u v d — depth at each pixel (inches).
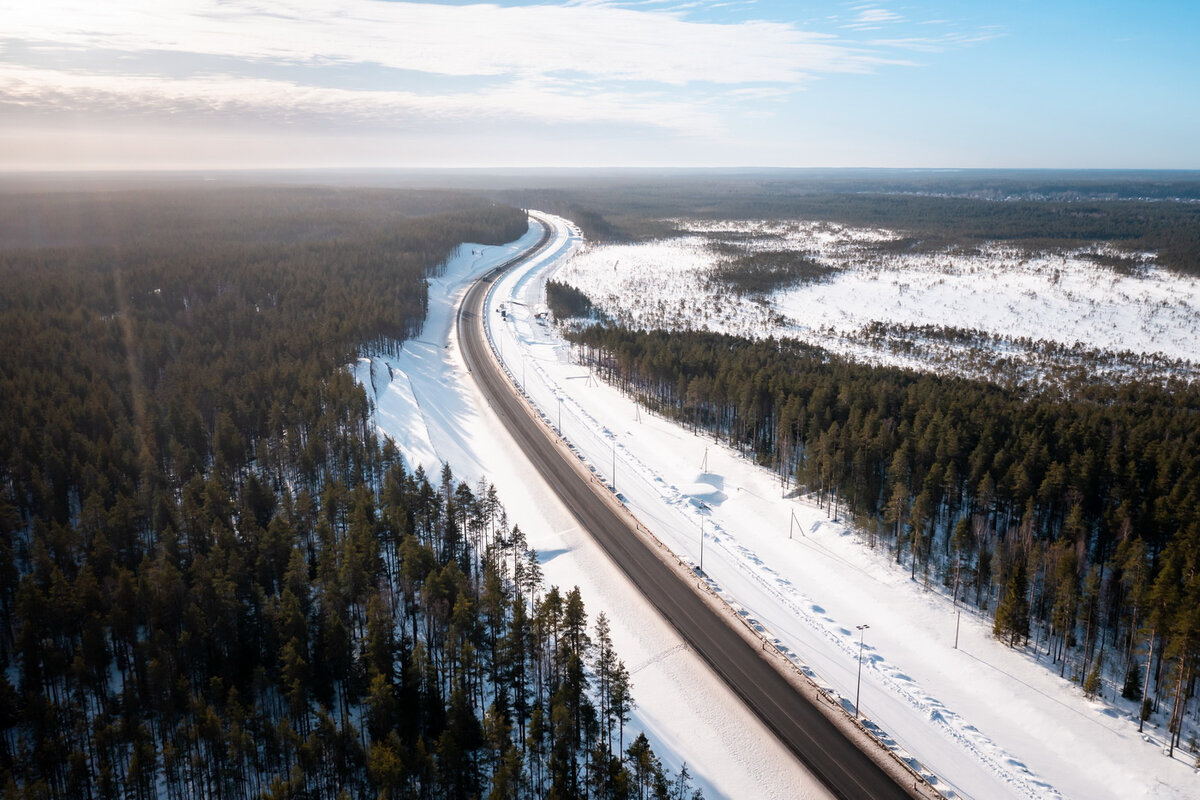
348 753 2187.5
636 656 2837.1
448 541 3336.6
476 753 2223.2
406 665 2431.1
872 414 4055.1
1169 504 3105.3
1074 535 3159.5
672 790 2177.7
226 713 2279.8
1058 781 2253.9
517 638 2486.5
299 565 2822.3
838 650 2859.3
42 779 2028.8
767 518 3937.0
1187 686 2353.6
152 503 3447.3
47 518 3415.4
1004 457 3565.5
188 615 2554.1
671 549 3624.5
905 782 2229.3
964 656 2812.5
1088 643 2780.5
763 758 2335.1
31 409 4089.6
